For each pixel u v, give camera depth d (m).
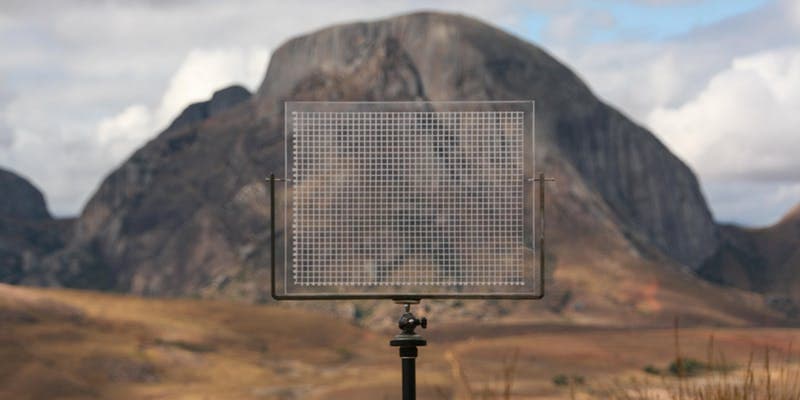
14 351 59.81
